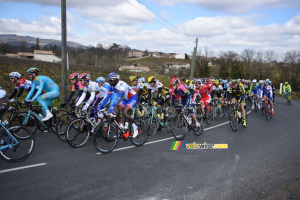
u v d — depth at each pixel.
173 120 5.81
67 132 4.56
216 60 55.69
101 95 5.48
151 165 3.98
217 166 4.05
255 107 12.47
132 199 2.83
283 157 4.69
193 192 3.07
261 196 3.05
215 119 9.26
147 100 6.51
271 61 50.50
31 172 3.44
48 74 16.19
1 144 3.73
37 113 5.36
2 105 4.37
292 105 16.77
